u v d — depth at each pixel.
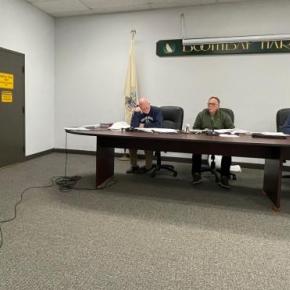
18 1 4.20
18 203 2.68
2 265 1.68
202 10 4.40
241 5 4.25
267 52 4.19
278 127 3.56
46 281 1.54
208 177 3.79
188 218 2.43
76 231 2.14
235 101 4.42
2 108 4.01
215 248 1.93
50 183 3.36
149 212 2.54
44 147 5.11
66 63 5.14
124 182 3.48
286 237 2.10
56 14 4.91
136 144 3.04
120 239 2.03
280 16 4.11
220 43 4.34
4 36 3.97
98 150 3.13
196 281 1.57
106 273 1.63
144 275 1.62
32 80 4.63
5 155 4.14
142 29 4.68
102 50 4.92
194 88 4.57
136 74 4.76
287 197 3.02
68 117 5.25
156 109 3.64
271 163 2.86
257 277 1.61
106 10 4.69
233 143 2.43
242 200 2.90
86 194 2.99
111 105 4.99
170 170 3.95
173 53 4.58
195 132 3.06
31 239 1.99
